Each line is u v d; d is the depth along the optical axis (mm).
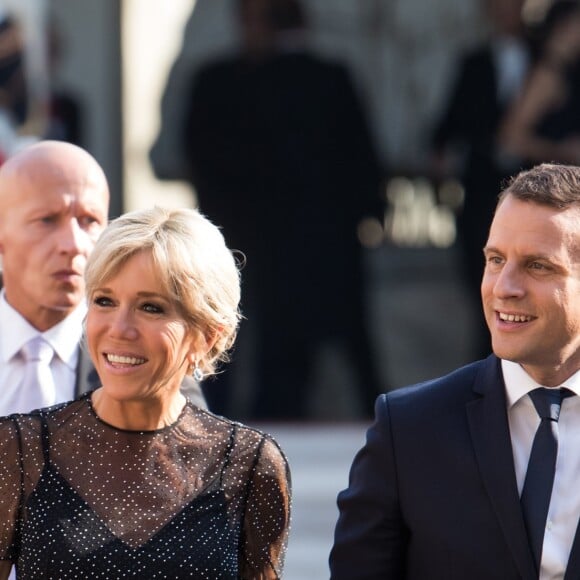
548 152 21578
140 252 7922
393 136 22438
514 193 8398
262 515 8266
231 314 8195
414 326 22500
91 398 8227
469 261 22250
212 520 8070
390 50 22172
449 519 8547
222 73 21797
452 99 21984
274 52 21766
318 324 22297
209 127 21859
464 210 22062
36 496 7988
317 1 21891
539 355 8398
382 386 22547
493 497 8477
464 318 22422
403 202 22516
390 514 8719
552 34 21578
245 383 22250
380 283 22500
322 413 22328
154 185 22016
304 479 18125
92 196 9602
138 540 7922
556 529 8445
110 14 21562
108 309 8008
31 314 9555
